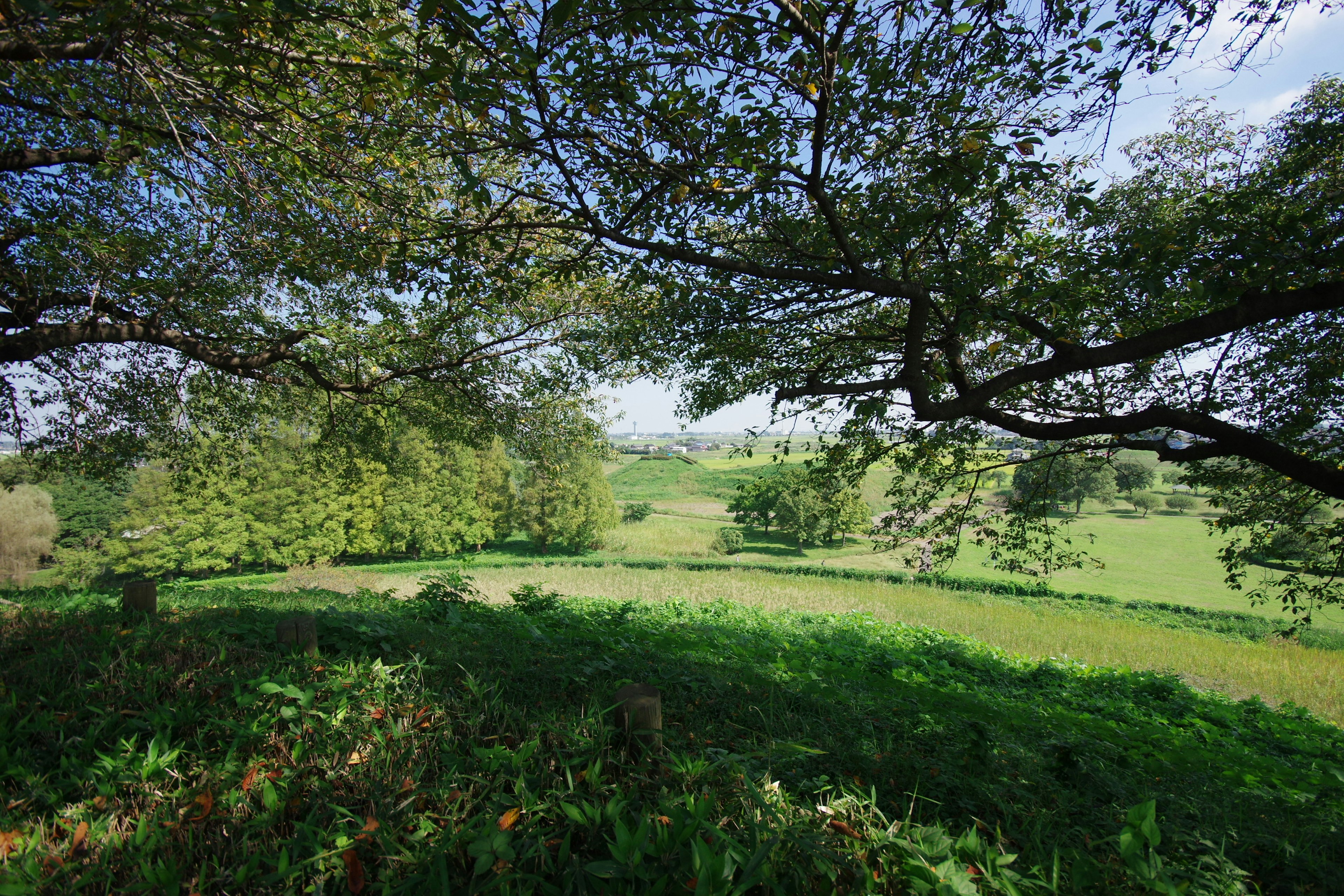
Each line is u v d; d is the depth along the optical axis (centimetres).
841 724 423
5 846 202
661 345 744
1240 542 830
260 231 770
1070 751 387
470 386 1175
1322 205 436
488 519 4612
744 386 846
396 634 488
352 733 297
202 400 1212
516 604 962
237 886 197
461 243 457
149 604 565
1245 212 480
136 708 318
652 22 359
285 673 359
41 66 492
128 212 850
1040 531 870
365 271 570
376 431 1351
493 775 265
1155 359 697
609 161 412
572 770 276
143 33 373
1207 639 2044
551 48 341
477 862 193
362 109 476
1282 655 1811
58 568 3825
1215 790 407
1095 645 1769
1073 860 237
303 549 3972
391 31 309
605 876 186
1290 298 435
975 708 497
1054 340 487
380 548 4212
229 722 279
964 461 877
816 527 4512
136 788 247
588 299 1023
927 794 315
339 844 211
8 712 291
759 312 650
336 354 988
